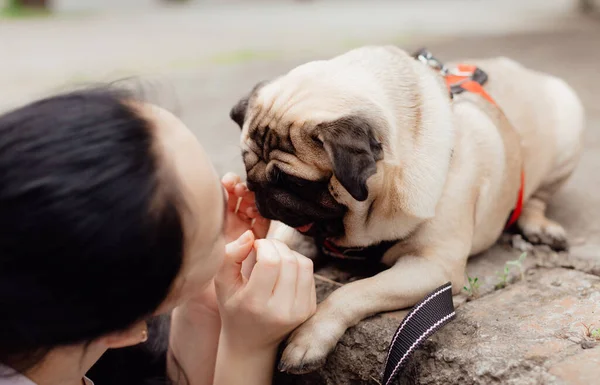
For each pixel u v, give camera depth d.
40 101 1.05
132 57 6.80
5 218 0.92
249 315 1.38
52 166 0.93
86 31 9.52
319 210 1.62
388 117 1.60
